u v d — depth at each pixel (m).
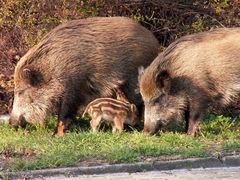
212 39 27.73
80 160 23.42
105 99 28.27
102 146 25.36
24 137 27.80
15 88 29.33
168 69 27.55
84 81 29.22
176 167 23.06
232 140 26.02
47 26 36.03
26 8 36.34
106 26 29.64
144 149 23.98
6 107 37.28
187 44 27.73
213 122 30.59
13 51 37.06
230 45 27.50
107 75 29.38
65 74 28.83
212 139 26.89
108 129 29.12
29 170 22.48
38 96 29.08
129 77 29.75
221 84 27.48
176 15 36.78
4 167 22.94
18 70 29.12
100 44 29.17
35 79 28.86
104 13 36.31
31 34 36.41
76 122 30.72
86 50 29.02
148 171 22.81
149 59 30.19
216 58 27.33
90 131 27.91
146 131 27.58
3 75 37.19
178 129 29.17
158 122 27.66
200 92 27.48
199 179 21.39
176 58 27.58
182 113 27.86
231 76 27.38
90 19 29.92
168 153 23.77
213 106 28.16
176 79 27.48
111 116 28.09
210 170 22.83
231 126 30.41
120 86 29.67
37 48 29.17
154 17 37.00
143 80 27.64
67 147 25.09
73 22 29.67
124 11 36.59
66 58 28.78
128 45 29.59
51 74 28.86
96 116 28.25
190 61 27.41
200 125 28.42
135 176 22.05
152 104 27.59
